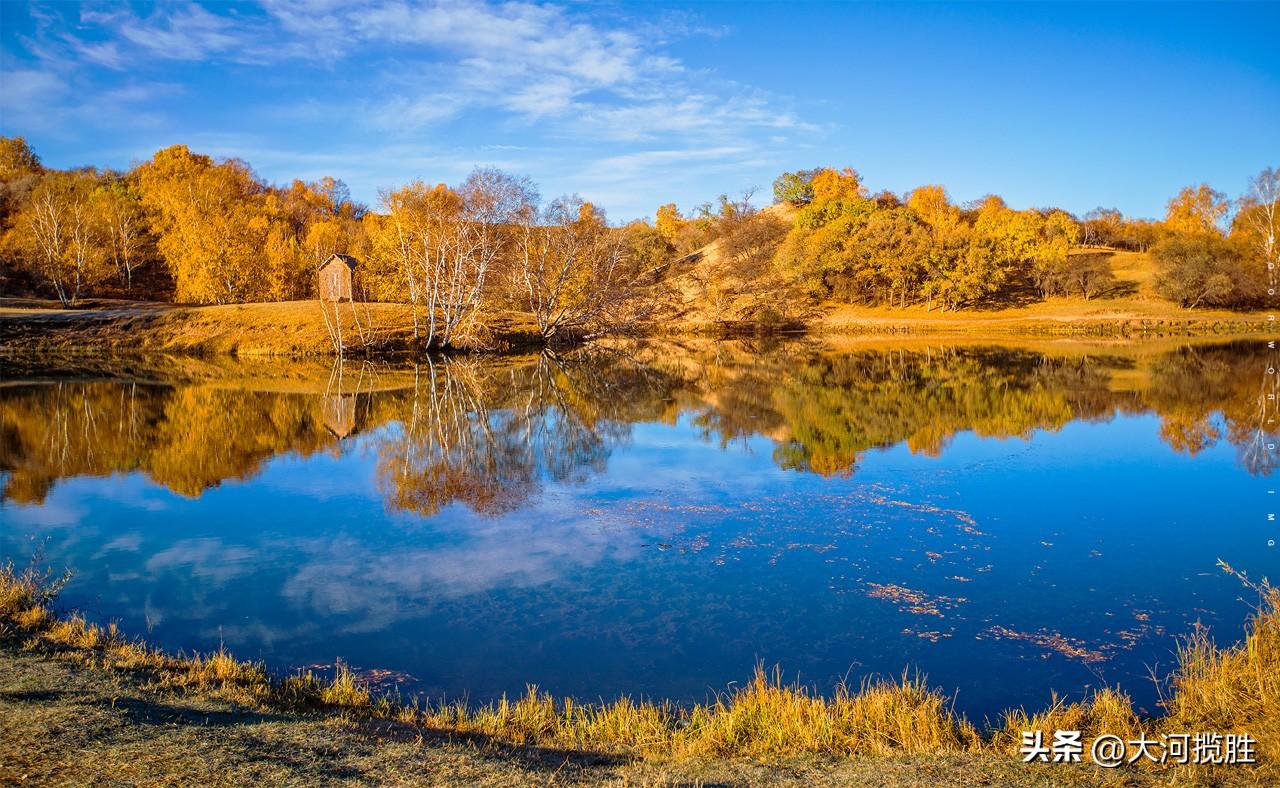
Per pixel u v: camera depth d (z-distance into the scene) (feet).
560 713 32.48
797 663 37.63
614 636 40.86
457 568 51.57
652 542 56.70
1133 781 24.67
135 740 25.32
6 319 213.87
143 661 35.40
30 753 23.85
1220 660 33.27
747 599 45.75
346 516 64.54
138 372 166.50
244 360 191.93
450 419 112.78
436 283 207.51
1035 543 55.31
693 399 130.52
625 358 203.31
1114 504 64.69
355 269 260.21
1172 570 49.57
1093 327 257.75
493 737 29.12
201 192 298.15
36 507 67.72
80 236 265.54
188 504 68.74
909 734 29.04
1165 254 278.26
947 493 69.10
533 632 41.39
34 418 111.14
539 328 237.86
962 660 37.73
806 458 84.48
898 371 164.25
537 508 66.33
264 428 105.50
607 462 84.33
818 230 325.62
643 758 27.55
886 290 317.42
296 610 44.57
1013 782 24.85
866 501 66.85
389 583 48.96
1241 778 24.48
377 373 169.07
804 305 314.35
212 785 22.41
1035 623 41.88
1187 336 230.48
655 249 368.68
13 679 31.09
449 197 221.25
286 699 32.30
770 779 25.17
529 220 214.48
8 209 345.92
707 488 72.28
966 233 311.68
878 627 41.63
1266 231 260.42
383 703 32.45
